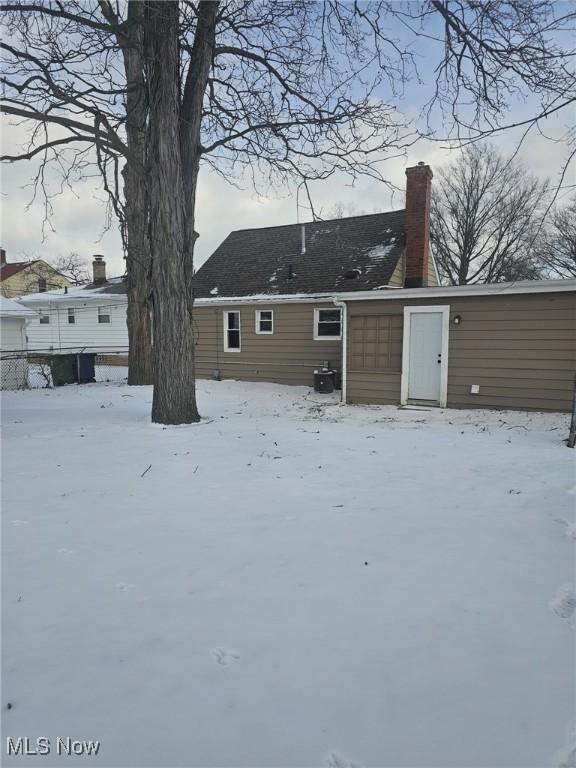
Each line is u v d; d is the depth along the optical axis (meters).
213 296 16.69
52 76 7.42
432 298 9.81
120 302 22.05
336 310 14.36
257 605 2.56
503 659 2.14
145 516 3.87
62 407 10.24
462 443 6.65
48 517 3.84
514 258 26.16
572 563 3.05
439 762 1.61
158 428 7.75
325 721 1.79
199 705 1.86
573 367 8.63
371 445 6.55
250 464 5.51
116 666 2.08
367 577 2.87
